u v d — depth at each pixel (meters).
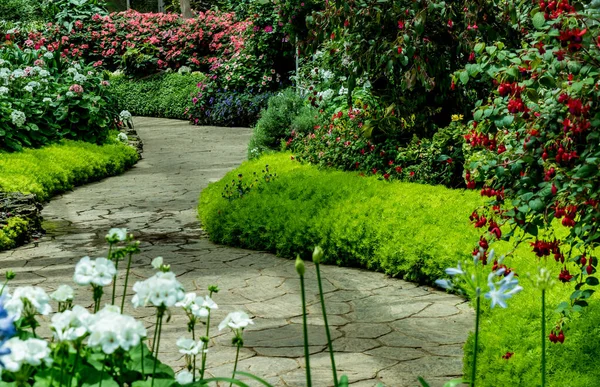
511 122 3.40
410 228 6.10
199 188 10.82
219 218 7.43
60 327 1.98
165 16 24.62
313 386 3.82
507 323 3.96
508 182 3.61
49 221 8.63
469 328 4.72
